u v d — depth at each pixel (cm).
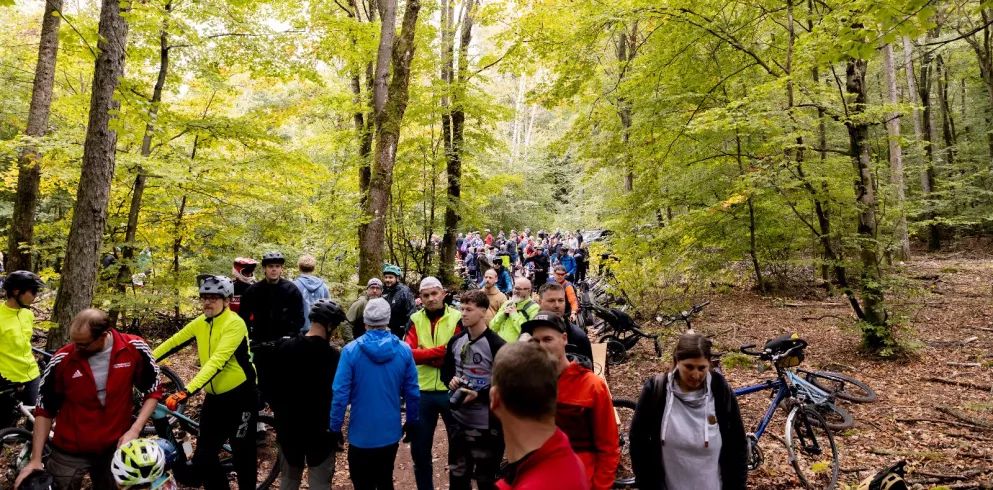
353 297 925
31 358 462
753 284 1377
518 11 1302
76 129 836
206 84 931
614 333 886
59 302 488
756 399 655
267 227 1013
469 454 382
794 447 504
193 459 387
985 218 2027
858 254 1159
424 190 1348
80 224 492
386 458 358
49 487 306
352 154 1228
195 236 1039
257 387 415
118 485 260
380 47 823
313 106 1188
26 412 435
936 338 855
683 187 1249
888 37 448
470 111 1293
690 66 1098
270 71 898
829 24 739
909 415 580
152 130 590
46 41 855
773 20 1000
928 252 2166
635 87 1133
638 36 1550
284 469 366
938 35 1753
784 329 983
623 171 1523
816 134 1203
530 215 3203
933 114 2294
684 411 276
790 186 830
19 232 862
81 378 318
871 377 705
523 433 154
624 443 519
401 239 1402
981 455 479
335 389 346
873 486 349
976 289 1220
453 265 1469
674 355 281
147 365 341
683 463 271
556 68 1155
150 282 880
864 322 773
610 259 1226
